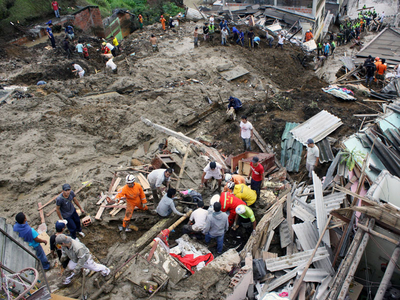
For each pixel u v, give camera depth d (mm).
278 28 25203
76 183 8422
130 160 9836
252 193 7789
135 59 18672
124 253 6691
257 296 6141
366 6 39656
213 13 30609
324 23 30828
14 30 20844
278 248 7344
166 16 27812
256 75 17594
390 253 5516
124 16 26188
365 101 13273
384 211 5113
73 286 5844
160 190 7617
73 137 10453
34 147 9586
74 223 6586
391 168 8352
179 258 6656
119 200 7785
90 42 21922
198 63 17969
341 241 6172
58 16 23688
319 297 5598
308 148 9172
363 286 6008
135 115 12047
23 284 4539
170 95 13773
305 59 22484
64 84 14320
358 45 27469
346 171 8477
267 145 11273
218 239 6953
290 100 13250
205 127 12625
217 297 5844
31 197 8031
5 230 5973
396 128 10117
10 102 12414
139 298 5770
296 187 9227
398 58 19812
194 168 9305
